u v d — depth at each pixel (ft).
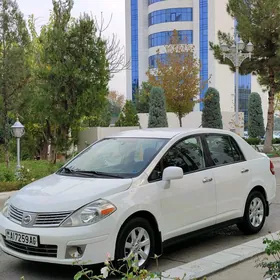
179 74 103.35
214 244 22.04
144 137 20.89
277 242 13.56
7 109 48.14
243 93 205.57
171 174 18.15
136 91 191.83
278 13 77.36
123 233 16.61
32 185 19.06
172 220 18.67
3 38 48.88
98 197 16.57
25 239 16.29
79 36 52.11
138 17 219.82
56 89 51.78
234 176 22.06
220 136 22.67
